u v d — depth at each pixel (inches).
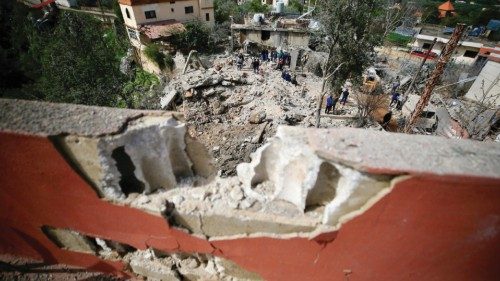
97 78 433.7
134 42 875.4
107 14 1052.5
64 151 77.8
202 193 90.6
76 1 1144.8
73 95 407.8
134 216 91.3
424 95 385.1
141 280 116.3
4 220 101.4
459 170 63.3
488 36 1373.0
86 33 443.5
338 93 578.6
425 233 75.2
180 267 110.5
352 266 88.3
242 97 544.7
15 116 78.4
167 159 86.4
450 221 71.5
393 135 74.8
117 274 116.8
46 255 112.3
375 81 714.8
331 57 542.9
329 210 77.4
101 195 88.6
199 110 511.8
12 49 712.4
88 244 107.7
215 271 107.8
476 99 674.8
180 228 91.5
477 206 67.6
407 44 1205.1
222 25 957.2
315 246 84.9
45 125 75.7
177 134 83.0
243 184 91.9
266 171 89.4
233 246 93.1
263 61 754.2
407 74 853.2
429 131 570.3
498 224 71.0
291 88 618.8
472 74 837.8
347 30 500.7
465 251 78.2
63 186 86.7
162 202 88.4
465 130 489.4
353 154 67.2
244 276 106.6
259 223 84.7
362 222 75.8
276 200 87.1
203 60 727.1
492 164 65.9
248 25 826.8
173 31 827.4
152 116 81.0
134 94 543.8
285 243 86.6
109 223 96.2
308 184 76.8
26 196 92.3
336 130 76.1
